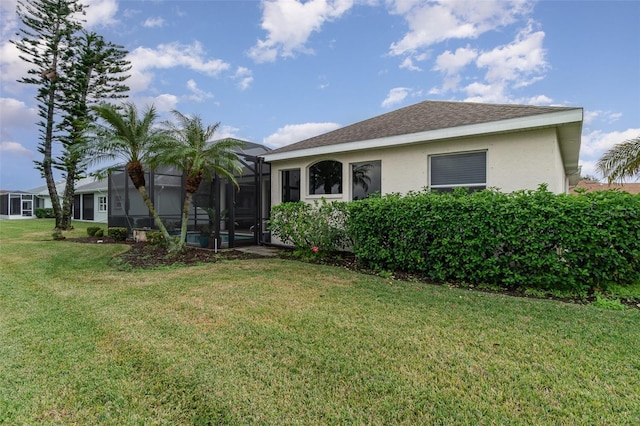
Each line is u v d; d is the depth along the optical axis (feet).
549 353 10.24
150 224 42.93
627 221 15.79
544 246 16.88
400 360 9.89
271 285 18.51
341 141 30.40
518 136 22.03
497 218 17.81
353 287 18.02
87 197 87.10
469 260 18.65
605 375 9.00
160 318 13.38
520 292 17.40
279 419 7.46
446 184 25.32
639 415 7.42
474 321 12.87
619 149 34.55
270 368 9.52
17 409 7.75
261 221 36.86
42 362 9.84
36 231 53.78
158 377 9.09
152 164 30.50
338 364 9.69
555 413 7.52
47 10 46.21
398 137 26.40
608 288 16.87
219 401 8.09
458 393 8.30
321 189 33.22
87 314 13.87
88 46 50.37
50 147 47.78
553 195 17.44
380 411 7.69
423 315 13.55
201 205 37.04
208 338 11.49
